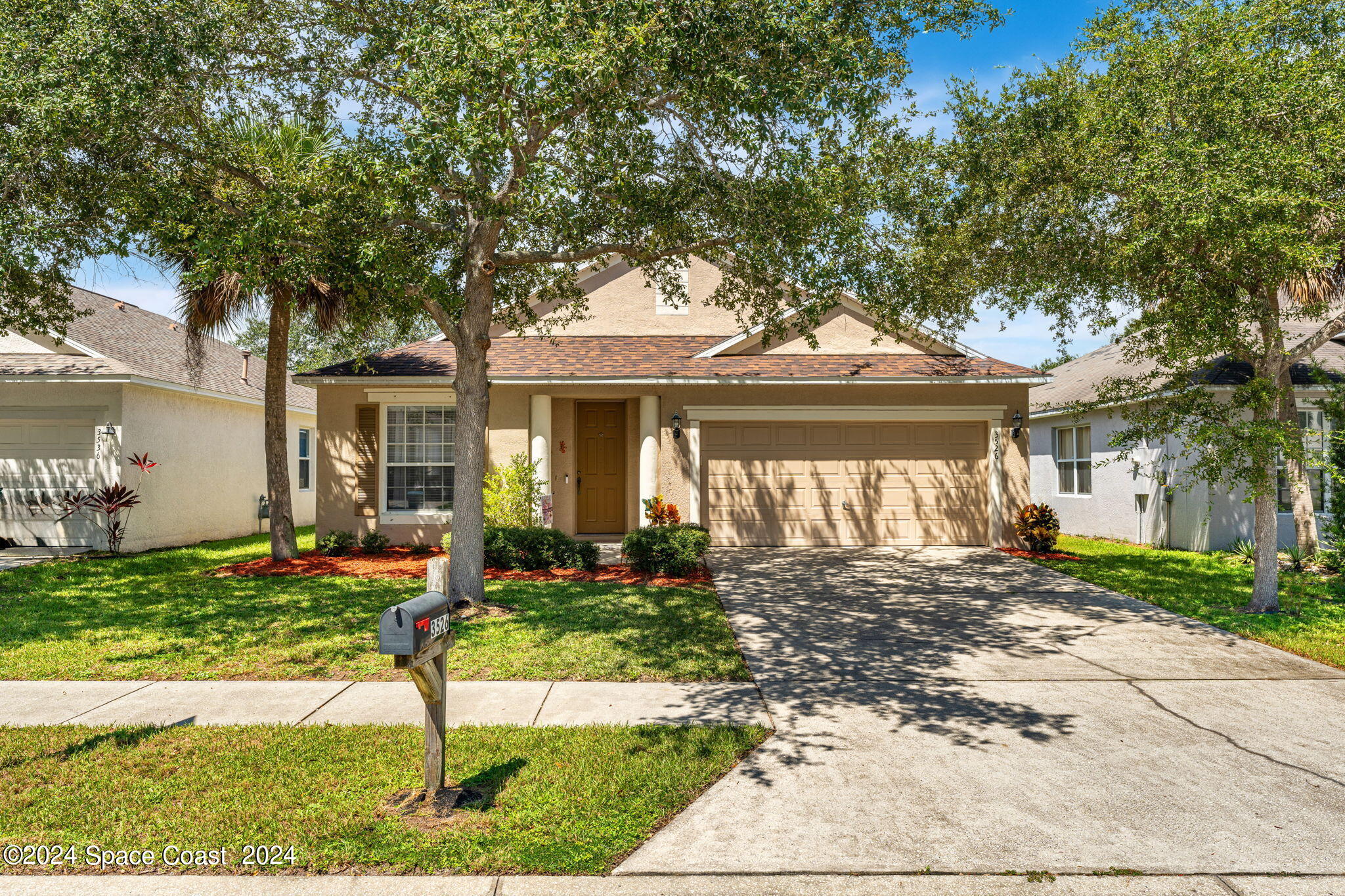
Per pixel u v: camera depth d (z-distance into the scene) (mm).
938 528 14344
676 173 9492
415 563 12250
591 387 14258
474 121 6785
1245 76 7711
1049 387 20875
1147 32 8570
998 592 10203
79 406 14219
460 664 6684
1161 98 8141
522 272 11094
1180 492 14531
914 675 6598
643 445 14172
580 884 3461
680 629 7914
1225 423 8633
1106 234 9820
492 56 6844
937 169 9719
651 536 11211
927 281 10641
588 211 10133
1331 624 8320
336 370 13953
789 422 14336
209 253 7492
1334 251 7832
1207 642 7746
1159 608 9266
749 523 14266
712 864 3621
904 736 5211
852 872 3572
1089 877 3543
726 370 14039
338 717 5426
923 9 8109
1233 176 7250
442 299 8719
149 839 3754
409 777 4422
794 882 3496
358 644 7246
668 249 9836
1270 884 3504
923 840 3848
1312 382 13453
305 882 3451
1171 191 7562
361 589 9859
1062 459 19125
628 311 16656
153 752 4758
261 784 4336
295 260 7656
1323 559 11773
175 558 13289
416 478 14188
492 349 15219
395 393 14031
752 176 9117
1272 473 13297
